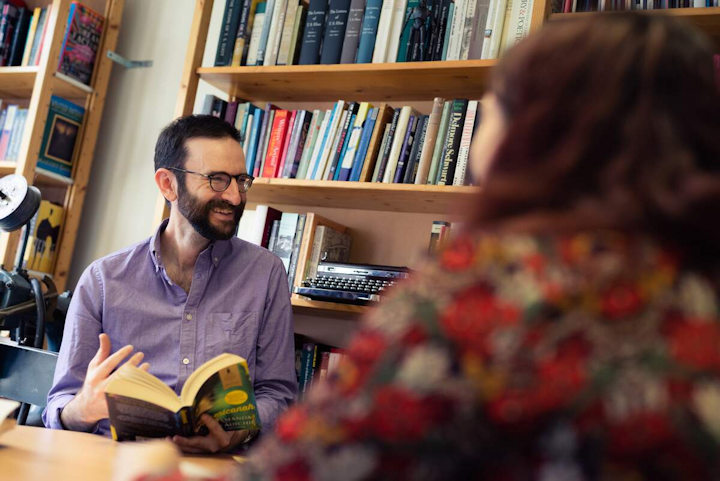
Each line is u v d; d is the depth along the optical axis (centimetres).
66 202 323
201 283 201
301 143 261
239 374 149
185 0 334
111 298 197
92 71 331
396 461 52
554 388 51
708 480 49
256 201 290
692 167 55
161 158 207
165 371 194
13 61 331
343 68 252
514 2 234
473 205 60
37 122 308
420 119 243
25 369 213
